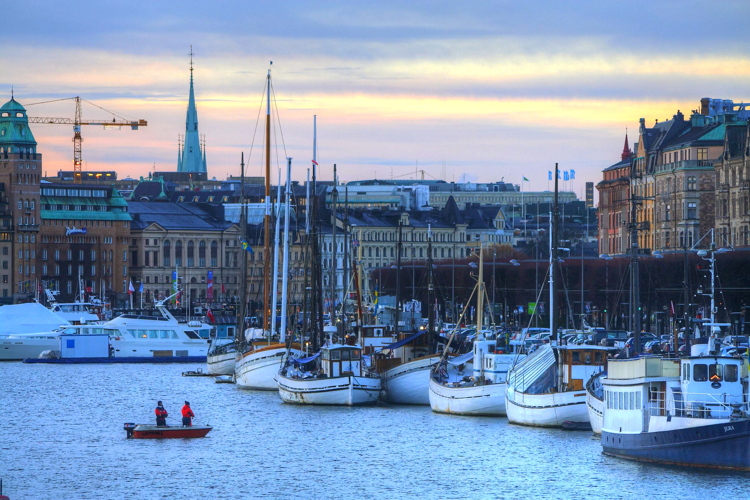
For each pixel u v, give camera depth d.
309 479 191.12
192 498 180.50
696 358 178.50
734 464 174.38
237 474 195.00
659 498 168.88
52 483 190.50
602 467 187.25
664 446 180.75
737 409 177.50
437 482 186.88
